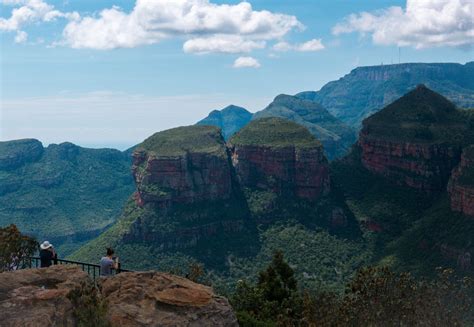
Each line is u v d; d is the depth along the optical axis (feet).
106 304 61.16
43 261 79.51
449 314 111.34
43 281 64.34
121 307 62.44
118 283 66.90
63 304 59.72
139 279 67.97
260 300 178.70
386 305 114.21
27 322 54.44
